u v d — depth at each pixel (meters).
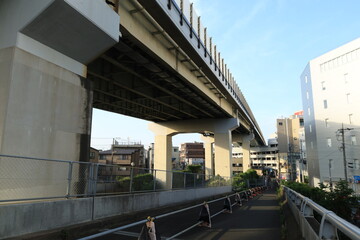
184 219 12.17
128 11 14.89
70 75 11.81
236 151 131.00
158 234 6.26
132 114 41.56
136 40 15.80
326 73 45.28
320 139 45.03
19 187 8.77
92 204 9.88
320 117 45.47
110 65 22.44
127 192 12.51
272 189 58.47
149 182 14.61
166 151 46.94
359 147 39.62
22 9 10.05
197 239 8.41
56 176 10.48
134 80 26.08
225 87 31.22
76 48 11.71
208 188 23.95
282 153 97.62
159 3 14.38
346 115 41.84
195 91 29.47
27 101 9.75
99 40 11.93
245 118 56.22
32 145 9.73
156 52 18.05
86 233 8.96
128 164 68.94
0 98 9.21
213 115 43.72
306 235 5.35
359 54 40.91
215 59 26.78
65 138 11.27
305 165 72.56
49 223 8.07
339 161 41.88
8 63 9.46
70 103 11.71
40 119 10.19
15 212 7.16
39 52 10.46
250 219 12.84
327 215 3.52
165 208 14.67
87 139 12.59
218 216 13.79
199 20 21.83
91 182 10.29
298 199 8.49
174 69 20.95
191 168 65.81
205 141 65.19
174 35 17.94
